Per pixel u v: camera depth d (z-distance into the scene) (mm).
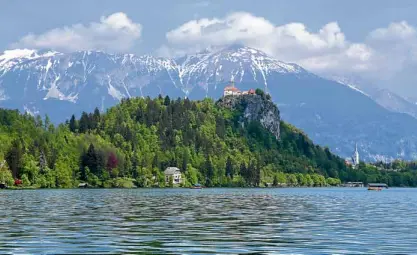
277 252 65750
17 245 69875
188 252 65438
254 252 65625
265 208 141625
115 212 122000
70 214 115250
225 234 81375
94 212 121562
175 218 107188
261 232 84062
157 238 76562
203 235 80062
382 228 90688
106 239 75312
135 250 66625
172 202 169125
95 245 70125
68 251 65750
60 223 95562
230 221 101438
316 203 173750
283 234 81875
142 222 98438
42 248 67750
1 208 133625
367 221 103812
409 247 69625
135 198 196750
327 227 91812
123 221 99938
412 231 86438
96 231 84000
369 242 73812
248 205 155125
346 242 73688
